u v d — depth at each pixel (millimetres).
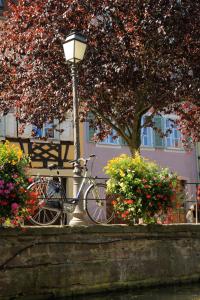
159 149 26203
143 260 10992
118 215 11180
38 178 11086
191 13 14664
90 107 15656
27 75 15438
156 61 14734
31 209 9625
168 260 11414
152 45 14500
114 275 10523
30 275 9500
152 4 14352
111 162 11164
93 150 23953
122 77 14586
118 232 10656
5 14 17078
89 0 14633
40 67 15133
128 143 16125
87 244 10227
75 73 11234
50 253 9766
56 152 22625
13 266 9336
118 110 16031
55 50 14898
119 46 14594
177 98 14969
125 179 10938
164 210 11281
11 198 9336
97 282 10273
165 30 14289
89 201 10984
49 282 9695
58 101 14953
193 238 11977
